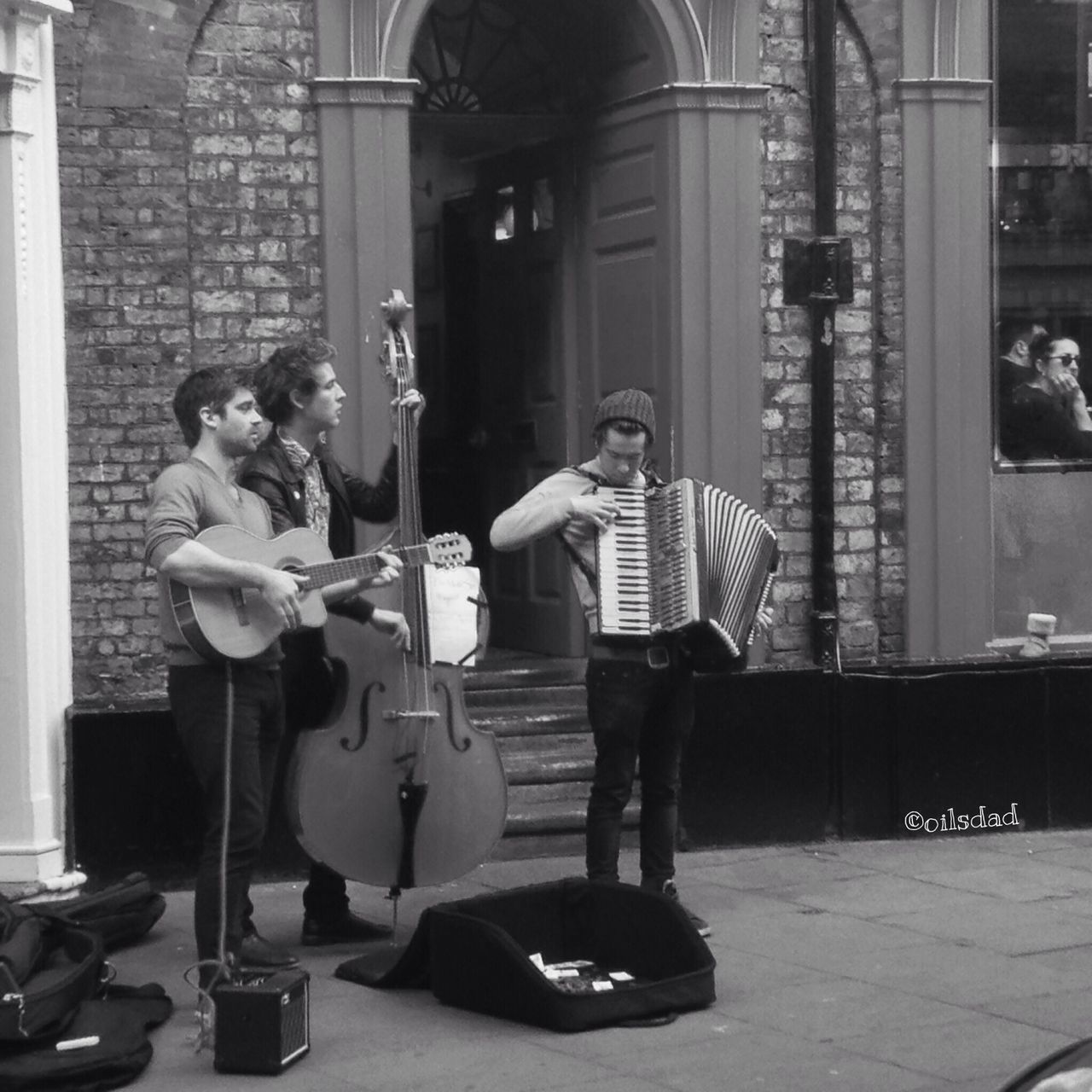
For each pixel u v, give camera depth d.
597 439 5.96
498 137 8.88
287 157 7.25
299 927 6.30
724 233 7.70
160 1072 4.85
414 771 5.77
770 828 7.54
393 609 5.80
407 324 7.37
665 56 7.67
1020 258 8.05
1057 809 7.84
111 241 7.06
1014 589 8.12
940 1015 5.30
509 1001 5.23
